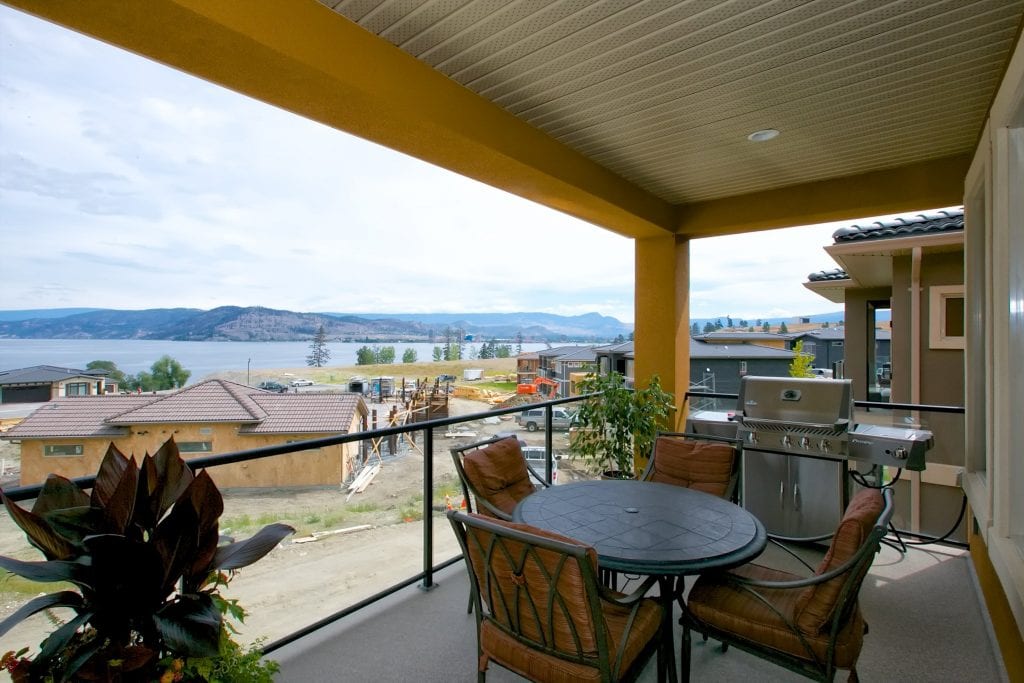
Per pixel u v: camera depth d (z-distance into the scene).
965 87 2.69
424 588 2.99
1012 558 2.08
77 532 1.55
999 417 2.33
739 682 2.19
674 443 3.09
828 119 3.05
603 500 2.44
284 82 2.14
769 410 3.59
